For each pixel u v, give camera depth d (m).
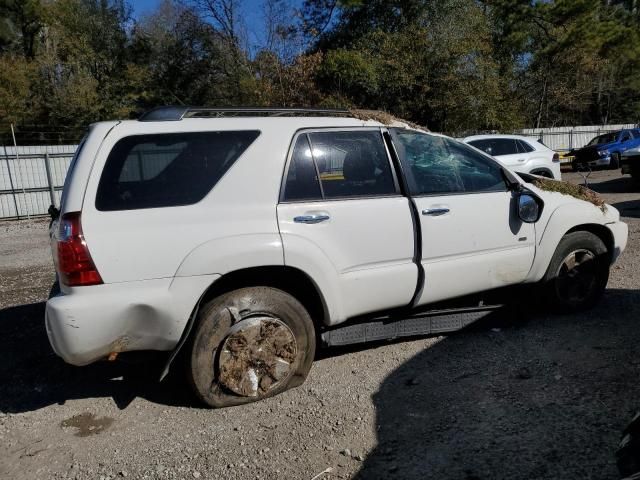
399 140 4.10
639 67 31.36
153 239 3.28
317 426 3.33
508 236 4.36
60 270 3.25
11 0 32.06
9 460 3.16
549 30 28.25
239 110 3.77
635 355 4.01
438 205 4.05
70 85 29.47
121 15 35.19
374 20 27.12
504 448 2.99
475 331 4.67
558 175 13.13
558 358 4.05
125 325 3.26
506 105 25.36
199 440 3.25
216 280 3.39
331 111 4.03
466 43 22.98
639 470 2.07
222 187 3.48
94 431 3.44
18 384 4.14
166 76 32.53
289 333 3.66
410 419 3.35
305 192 3.69
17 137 28.72
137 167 3.39
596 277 4.91
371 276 3.84
